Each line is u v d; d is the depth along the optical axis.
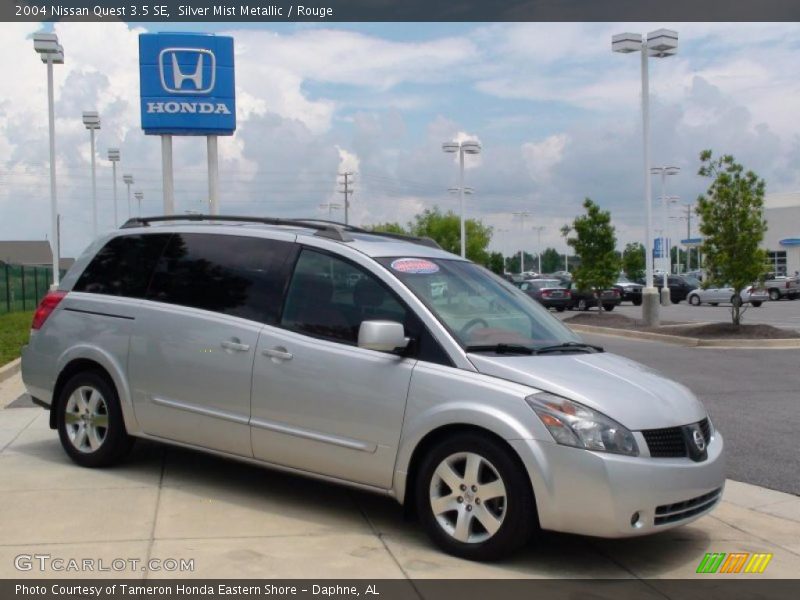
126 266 6.99
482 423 5.04
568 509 4.87
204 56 22.98
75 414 6.99
